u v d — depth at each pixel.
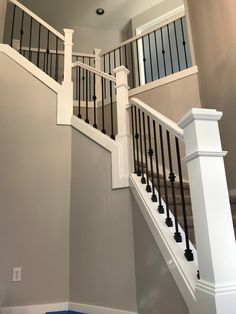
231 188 2.75
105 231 2.38
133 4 5.52
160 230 1.70
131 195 2.25
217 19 3.11
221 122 2.96
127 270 2.15
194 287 1.27
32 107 2.94
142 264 1.96
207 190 1.24
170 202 2.18
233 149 2.74
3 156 2.73
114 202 2.38
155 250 1.77
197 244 1.26
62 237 2.65
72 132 2.95
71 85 3.09
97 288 2.31
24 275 2.47
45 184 2.75
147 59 5.68
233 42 2.81
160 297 1.67
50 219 2.67
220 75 3.02
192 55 3.67
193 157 1.32
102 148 2.61
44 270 2.52
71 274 2.54
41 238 2.60
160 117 1.87
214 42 3.17
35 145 2.84
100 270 2.33
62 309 2.45
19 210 2.62
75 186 2.75
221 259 1.16
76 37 5.91
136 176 2.27
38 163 2.79
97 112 4.41
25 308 2.39
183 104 3.56
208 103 3.25
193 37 3.69
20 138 2.82
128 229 2.22
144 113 2.25
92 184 2.60
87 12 5.64
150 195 2.02
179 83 3.66
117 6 5.54
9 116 2.87
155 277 1.75
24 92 2.98
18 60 3.06
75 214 2.67
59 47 5.68
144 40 5.71
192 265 1.43
